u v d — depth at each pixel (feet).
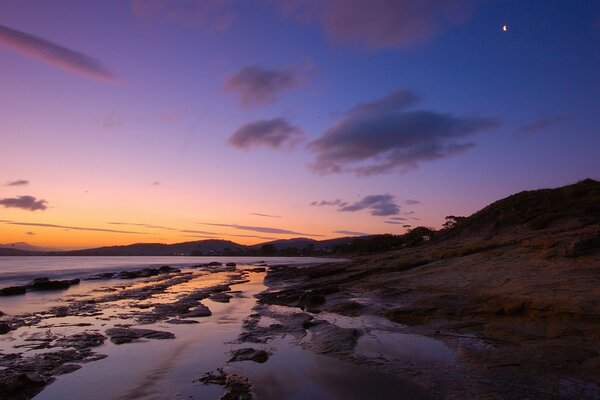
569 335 29.58
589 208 85.25
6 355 32.09
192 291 85.61
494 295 42.01
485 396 21.39
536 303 35.58
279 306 61.21
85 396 23.43
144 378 26.58
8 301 68.74
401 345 33.06
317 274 100.22
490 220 108.06
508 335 32.24
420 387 23.65
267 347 34.68
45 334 40.22
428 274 63.52
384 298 54.90
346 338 35.42
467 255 72.84
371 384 24.58
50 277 135.03
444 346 31.81
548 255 52.44
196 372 27.84
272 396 23.04
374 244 353.31
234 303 65.36
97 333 40.60
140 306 60.90
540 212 95.91
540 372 23.86
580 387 21.54
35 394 23.84
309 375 26.63
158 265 262.88
